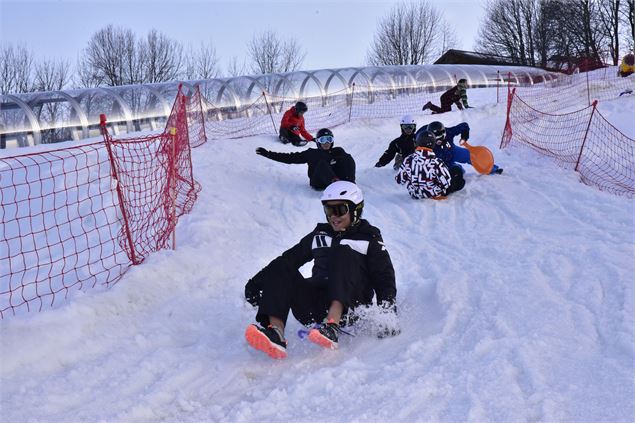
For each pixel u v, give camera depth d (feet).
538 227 21.66
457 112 54.80
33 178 28.45
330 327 11.64
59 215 24.04
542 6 146.51
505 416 9.23
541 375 10.37
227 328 14.15
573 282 15.12
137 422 10.07
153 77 125.70
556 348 11.44
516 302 14.03
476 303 14.37
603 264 16.06
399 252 20.27
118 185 17.66
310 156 30.17
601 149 36.24
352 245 12.73
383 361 11.76
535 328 12.42
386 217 25.43
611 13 133.49
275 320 12.04
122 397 10.84
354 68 76.33
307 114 62.03
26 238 22.31
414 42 148.36
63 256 18.62
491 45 159.02
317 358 12.26
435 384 10.49
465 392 10.09
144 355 12.60
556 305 13.62
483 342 11.88
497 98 66.39
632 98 47.67
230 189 29.37
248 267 18.88
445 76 81.92
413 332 13.12
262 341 11.58
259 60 133.90
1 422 9.82
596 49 134.92
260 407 10.26
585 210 23.21
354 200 12.71
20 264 19.67
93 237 21.44
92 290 15.29
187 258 17.94
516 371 10.68
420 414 9.56
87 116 56.70
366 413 9.70
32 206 25.31
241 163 35.60
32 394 10.69
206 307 15.42
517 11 151.12
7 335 12.23
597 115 43.78
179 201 25.23
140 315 14.53
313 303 12.78
